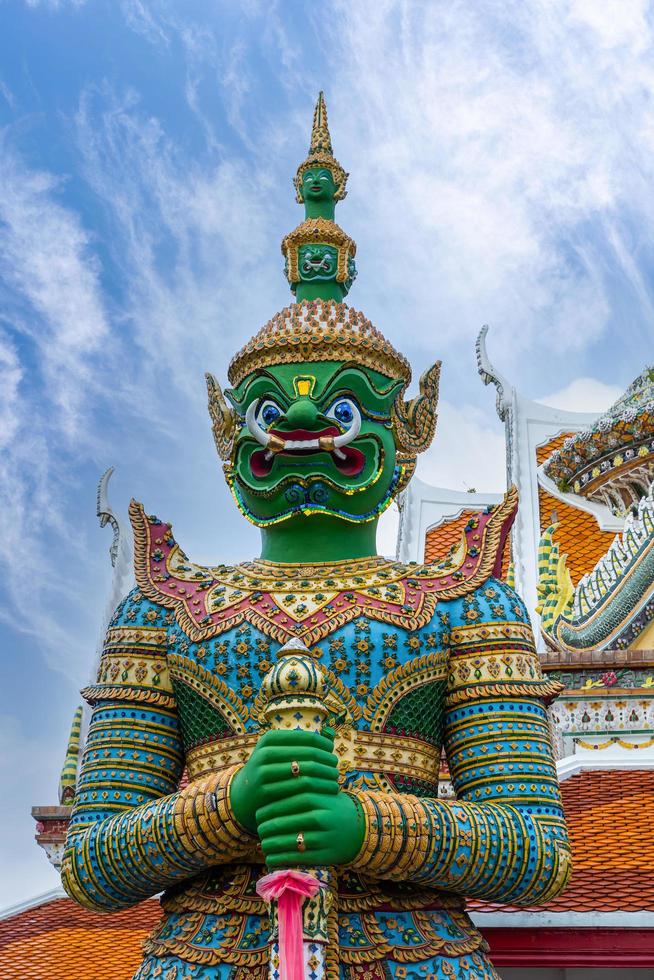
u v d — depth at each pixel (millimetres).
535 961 9453
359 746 7488
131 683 8141
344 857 6691
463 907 7820
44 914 13297
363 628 7770
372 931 7133
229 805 6898
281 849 6578
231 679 7734
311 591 8023
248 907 7215
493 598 8219
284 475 8375
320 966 6516
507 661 7965
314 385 8484
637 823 10742
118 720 8062
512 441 20516
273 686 6875
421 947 7203
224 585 8289
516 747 7715
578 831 10680
